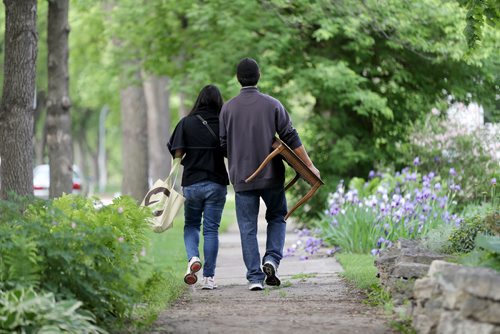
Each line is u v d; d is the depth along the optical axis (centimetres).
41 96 5150
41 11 3288
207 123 1149
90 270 761
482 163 2064
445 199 1650
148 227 1028
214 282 1167
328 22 2223
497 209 1191
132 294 797
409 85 2422
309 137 2395
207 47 2461
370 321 820
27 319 680
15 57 1299
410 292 870
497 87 2373
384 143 2402
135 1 2739
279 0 2248
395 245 1120
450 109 2364
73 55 3747
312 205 2364
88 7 3050
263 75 2270
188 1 2588
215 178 1148
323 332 762
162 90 4178
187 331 778
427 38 2278
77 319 707
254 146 1102
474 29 1246
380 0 2175
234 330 779
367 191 1955
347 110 2433
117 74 2969
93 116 7294
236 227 2791
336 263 1477
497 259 815
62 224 822
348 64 2328
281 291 1083
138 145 3309
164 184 1158
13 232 761
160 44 2784
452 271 700
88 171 9450
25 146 1307
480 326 657
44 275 755
